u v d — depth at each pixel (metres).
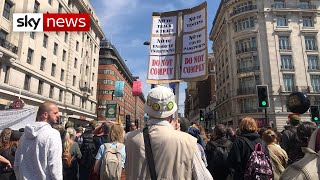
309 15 43.12
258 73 41.06
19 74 26.20
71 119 39.91
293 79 40.88
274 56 41.22
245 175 3.62
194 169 1.93
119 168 4.35
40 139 2.92
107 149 4.49
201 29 5.59
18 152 3.04
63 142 5.49
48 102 3.29
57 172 2.89
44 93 31.36
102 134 6.24
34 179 2.85
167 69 5.86
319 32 42.59
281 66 40.97
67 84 38.19
